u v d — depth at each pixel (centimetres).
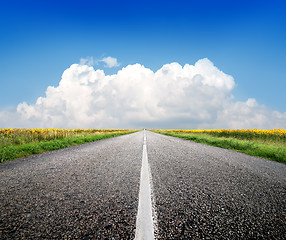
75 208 154
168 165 348
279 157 510
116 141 1020
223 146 814
